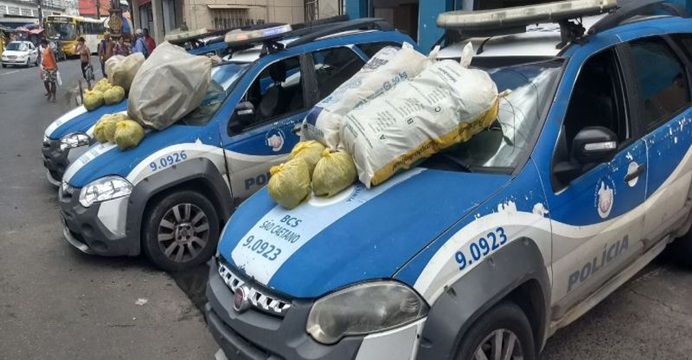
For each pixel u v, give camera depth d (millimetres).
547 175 2859
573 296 3080
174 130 5289
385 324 2381
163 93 5238
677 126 3682
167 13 24109
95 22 49562
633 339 3557
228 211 5312
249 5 18312
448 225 2559
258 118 5555
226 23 18281
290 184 2930
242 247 2891
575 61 3193
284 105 5711
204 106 5559
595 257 3156
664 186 3605
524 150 2895
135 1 31891
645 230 3525
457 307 2406
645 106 3525
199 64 5379
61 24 43750
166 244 5102
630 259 3508
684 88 3896
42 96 19516
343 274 2455
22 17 75438
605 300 4012
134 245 5020
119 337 4027
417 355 2408
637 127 3420
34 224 6441
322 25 6938
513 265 2582
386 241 2527
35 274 5113
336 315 2400
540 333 2877
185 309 4430
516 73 3301
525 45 3533
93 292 4742
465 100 2799
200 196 5199
